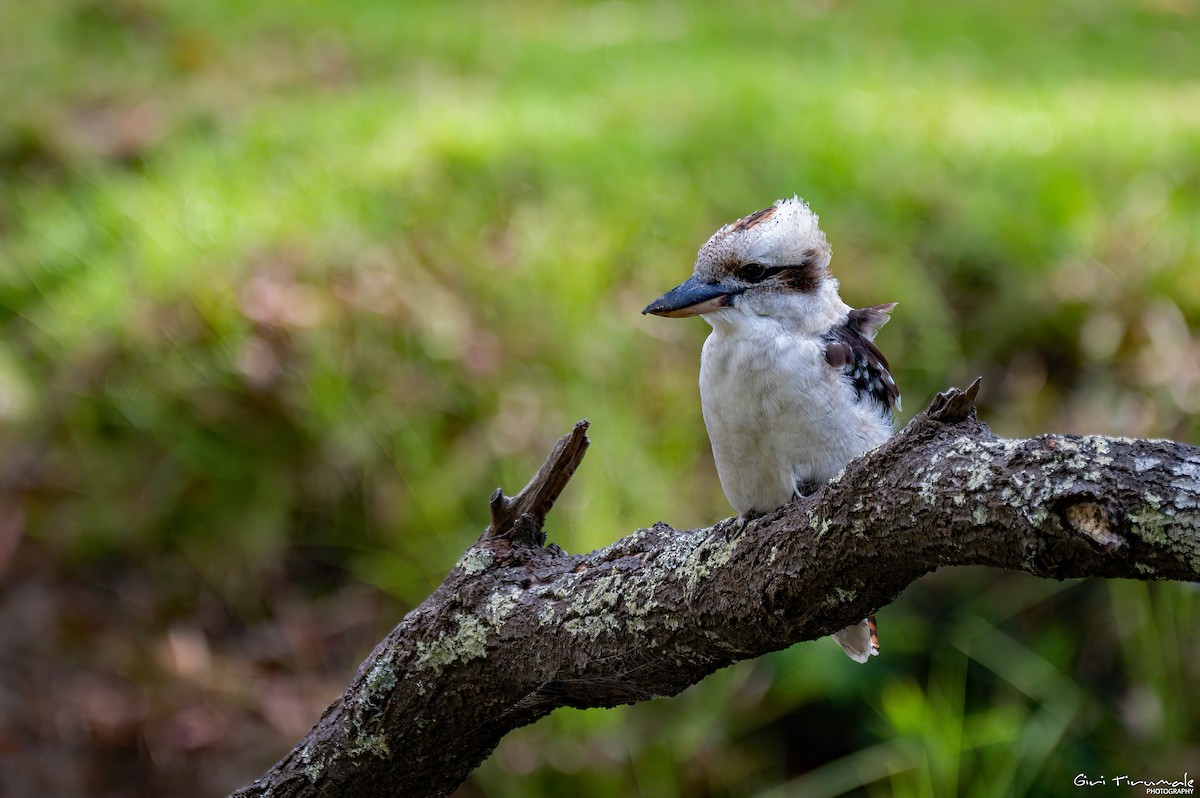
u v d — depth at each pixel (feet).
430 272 37.01
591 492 32.50
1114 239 37.68
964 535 10.66
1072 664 32.68
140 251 37.73
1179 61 53.11
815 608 12.18
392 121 42.80
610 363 35.17
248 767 32.32
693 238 37.78
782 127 42.22
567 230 38.06
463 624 14.24
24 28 48.21
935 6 59.26
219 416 35.24
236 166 40.93
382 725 14.78
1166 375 35.12
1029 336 36.17
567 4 58.29
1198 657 32.32
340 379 34.99
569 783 31.30
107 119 43.80
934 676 32.12
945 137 42.06
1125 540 9.64
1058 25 57.06
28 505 35.01
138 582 34.78
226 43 49.16
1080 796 31.45
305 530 34.99
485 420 34.71
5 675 33.14
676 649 13.12
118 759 32.53
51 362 36.37
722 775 31.60
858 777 31.58
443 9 55.77
